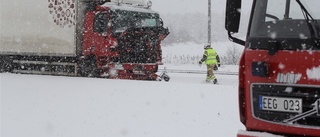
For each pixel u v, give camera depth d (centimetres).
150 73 1547
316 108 430
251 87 468
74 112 840
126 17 1573
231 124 725
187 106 888
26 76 1532
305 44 438
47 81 1347
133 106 892
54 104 928
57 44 1644
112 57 1536
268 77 456
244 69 483
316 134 430
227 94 1043
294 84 442
